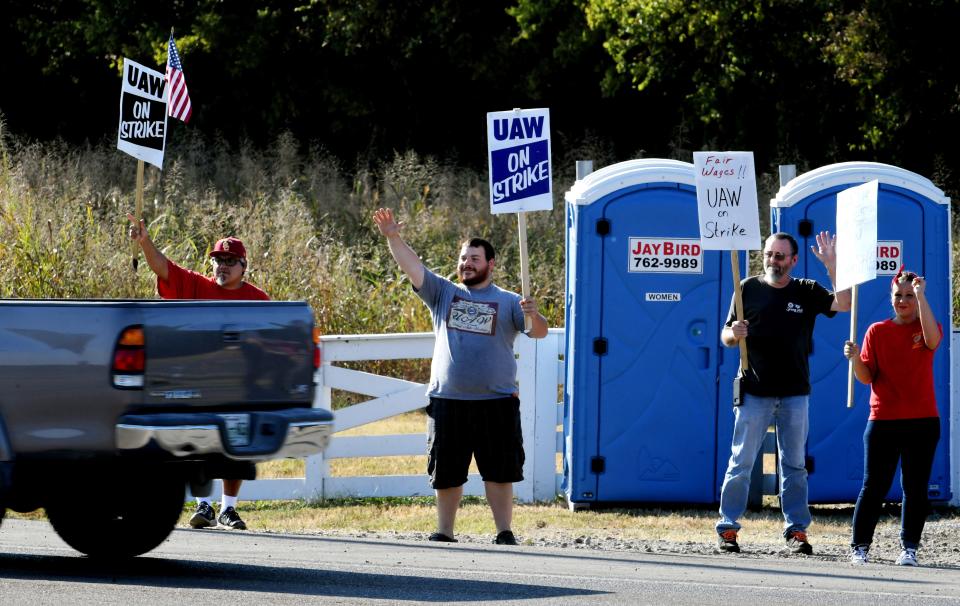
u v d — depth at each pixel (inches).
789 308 1386.6
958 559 1395.2
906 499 1311.5
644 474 1716.3
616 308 1706.4
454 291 1357.0
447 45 3954.2
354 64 4084.6
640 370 1711.4
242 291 1483.8
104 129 4244.6
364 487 1788.9
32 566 1106.1
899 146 3644.2
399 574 1082.7
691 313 1713.8
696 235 1710.1
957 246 2938.0
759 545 1459.2
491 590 1003.9
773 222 1738.4
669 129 4079.7
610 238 1704.0
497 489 1374.3
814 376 1728.6
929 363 1306.6
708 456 1722.4
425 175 3538.4
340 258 2807.6
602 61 3924.7
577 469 1711.4
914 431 1301.7
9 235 2566.4
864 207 1344.7
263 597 943.7
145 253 1466.5
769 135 3816.4
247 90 4114.2
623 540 1491.1
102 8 3927.2
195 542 1338.6
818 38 3464.6
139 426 987.9
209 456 1020.5
